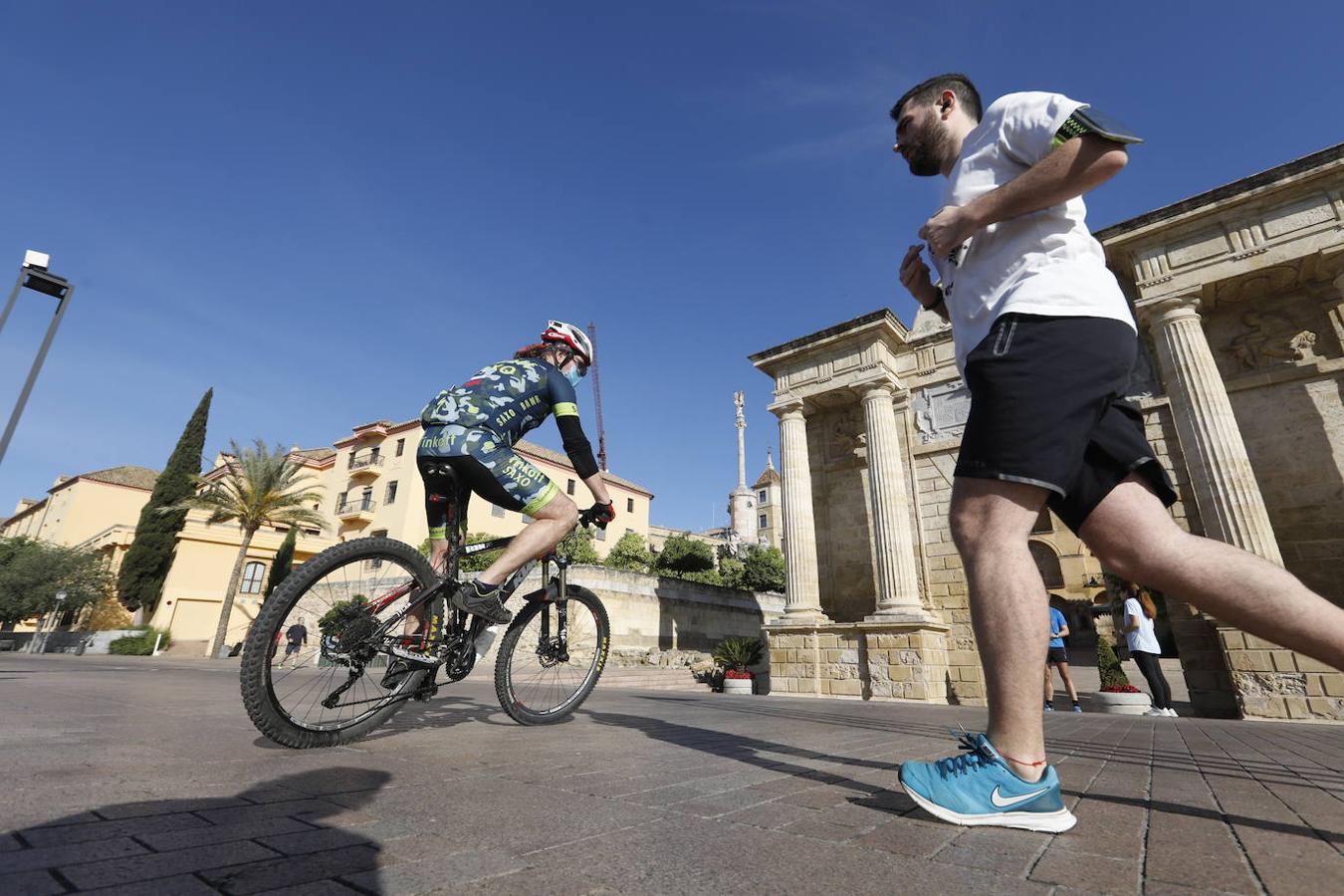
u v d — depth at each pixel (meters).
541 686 3.71
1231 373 12.08
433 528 3.05
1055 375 1.48
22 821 1.25
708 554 37.00
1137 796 1.85
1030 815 1.42
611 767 2.17
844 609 16.67
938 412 15.92
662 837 1.32
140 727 2.79
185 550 33.91
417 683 2.86
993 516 1.53
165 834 1.21
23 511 54.91
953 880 1.09
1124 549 1.52
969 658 14.02
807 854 1.23
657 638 24.73
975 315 1.77
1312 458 11.13
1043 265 1.64
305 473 43.59
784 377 17.47
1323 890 1.04
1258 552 9.87
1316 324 11.46
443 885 1.01
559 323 3.59
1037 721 1.48
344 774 1.88
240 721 3.14
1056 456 1.45
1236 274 11.18
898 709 8.41
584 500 43.56
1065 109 1.63
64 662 16.20
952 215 1.75
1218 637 10.00
